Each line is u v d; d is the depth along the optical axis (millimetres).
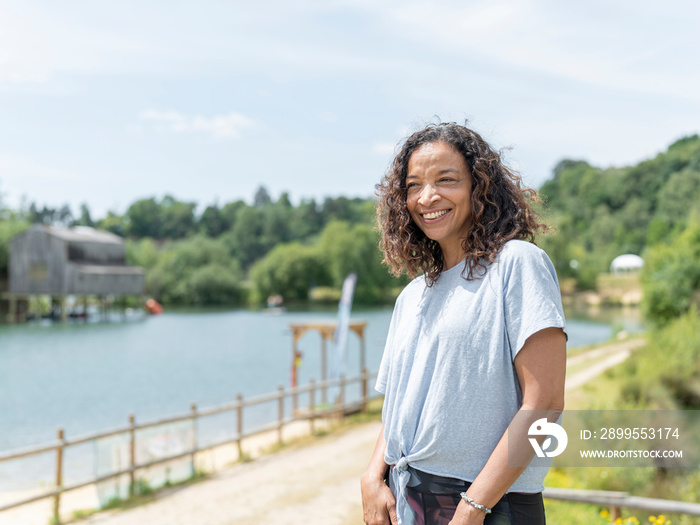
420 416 1578
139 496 8531
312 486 8844
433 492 1535
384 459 1773
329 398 18188
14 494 9414
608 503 4945
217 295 94688
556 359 1425
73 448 12750
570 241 87375
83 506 8383
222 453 11383
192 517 7574
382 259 2004
